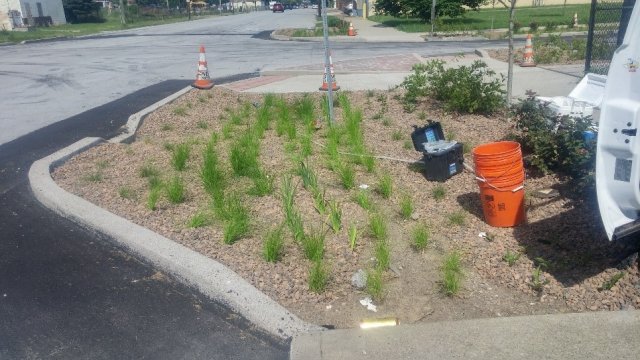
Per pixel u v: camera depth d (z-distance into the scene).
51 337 4.01
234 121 9.37
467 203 5.88
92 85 14.43
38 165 7.23
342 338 3.77
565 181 6.08
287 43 25.17
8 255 5.20
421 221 5.50
